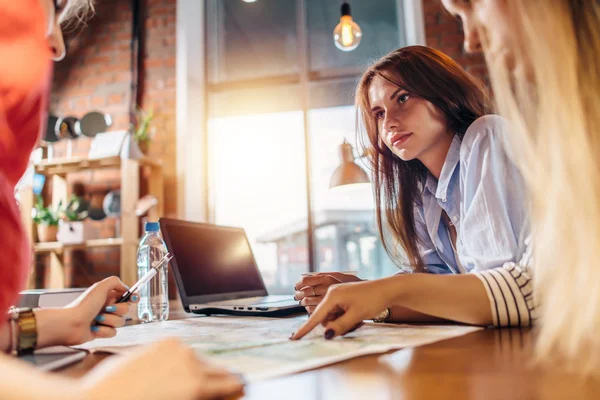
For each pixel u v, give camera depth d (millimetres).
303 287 838
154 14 3340
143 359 232
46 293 903
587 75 402
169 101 3238
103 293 591
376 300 539
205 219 3291
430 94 949
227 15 3670
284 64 3561
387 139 1020
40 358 436
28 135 365
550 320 397
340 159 2201
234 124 3531
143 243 1257
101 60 3316
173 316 1000
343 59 3457
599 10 412
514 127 459
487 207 709
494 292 575
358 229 3412
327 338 523
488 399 267
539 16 411
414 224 1106
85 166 2941
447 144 987
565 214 396
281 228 3406
